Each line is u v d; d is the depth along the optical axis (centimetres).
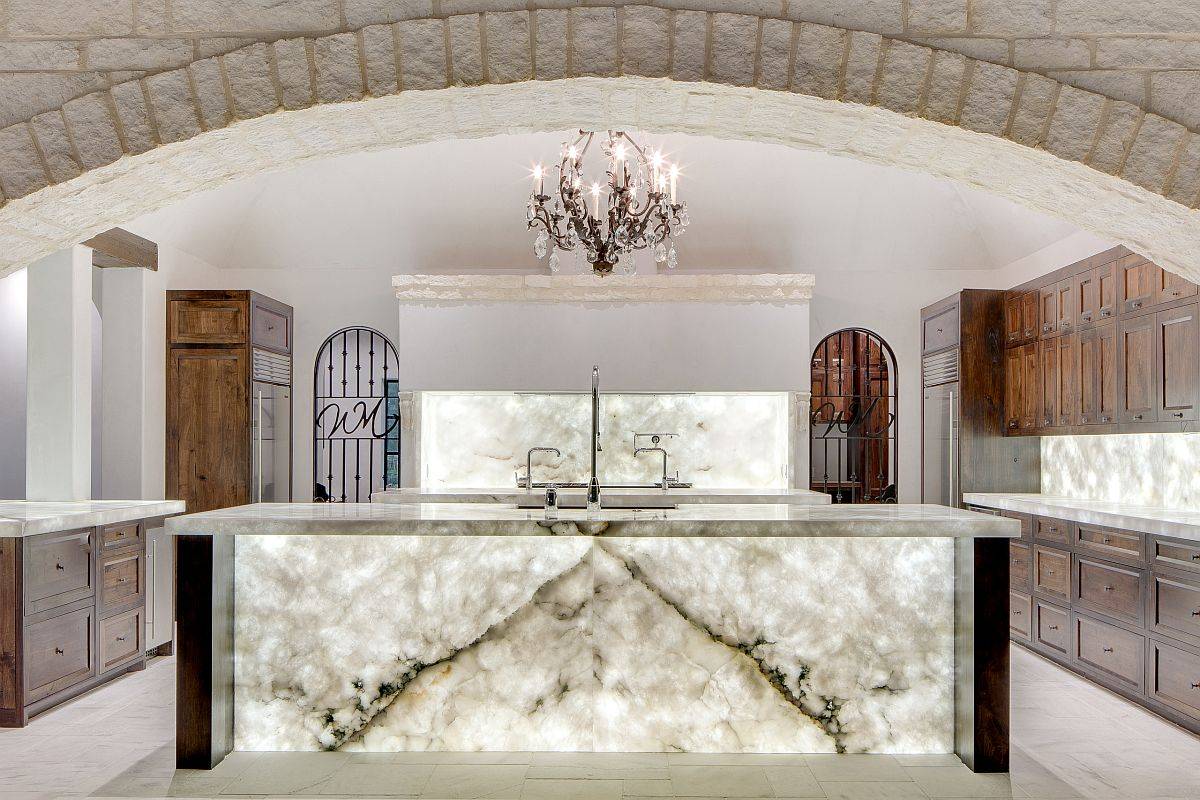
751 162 666
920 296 744
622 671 358
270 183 680
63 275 526
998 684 341
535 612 359
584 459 714
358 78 253
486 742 357
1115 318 499
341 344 791
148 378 624
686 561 359
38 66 255
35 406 525
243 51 253
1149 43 248
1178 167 247
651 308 677
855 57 250
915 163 291
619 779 328
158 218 622
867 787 324
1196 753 368
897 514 367
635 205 460
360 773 335
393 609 360
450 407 717
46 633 427
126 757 360
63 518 432
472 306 678
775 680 358
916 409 743
